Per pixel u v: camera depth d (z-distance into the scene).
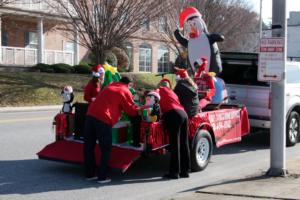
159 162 10.10
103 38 26.39
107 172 8.70
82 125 9.01
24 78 27.11
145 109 8.35
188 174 8.77
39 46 34.41
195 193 7.28
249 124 11.78
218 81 11.17
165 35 39.28
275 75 8.19
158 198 7.34
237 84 12.40
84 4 25.77
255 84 12.17
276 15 8.16
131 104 8.18
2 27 34.72
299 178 8.20
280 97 8.31
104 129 8.04
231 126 10.25
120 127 8.62
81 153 8.78
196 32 11.80
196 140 9.02
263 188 7.44
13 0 28.72
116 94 8.09
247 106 12.21
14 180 8.32
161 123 8.52
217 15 34.31
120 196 7.46
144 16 26.58
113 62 26.92
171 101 8.45
